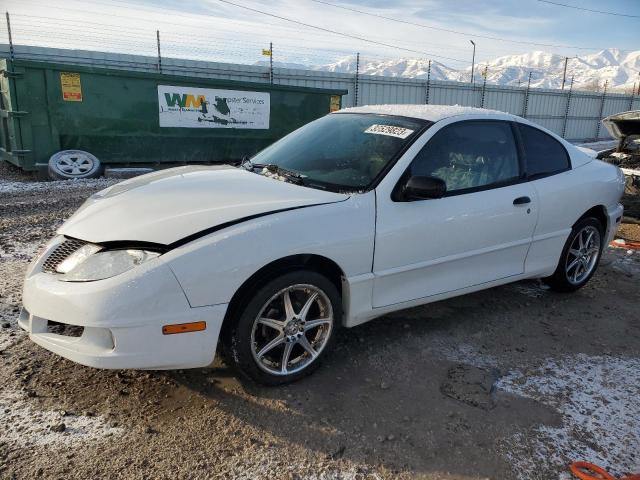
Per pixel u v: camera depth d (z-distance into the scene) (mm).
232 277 2691
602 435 2807
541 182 4180
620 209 5000
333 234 3012
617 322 4301
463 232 3621
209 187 3252
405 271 3393
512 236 3975
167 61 15328
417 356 3529
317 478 2402
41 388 2920
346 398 3008
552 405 3051
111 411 2768
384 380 3211
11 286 4297
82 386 2967
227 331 2875
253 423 2742
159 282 2551
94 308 2518
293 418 2805
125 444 2533
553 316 4344
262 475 2398
